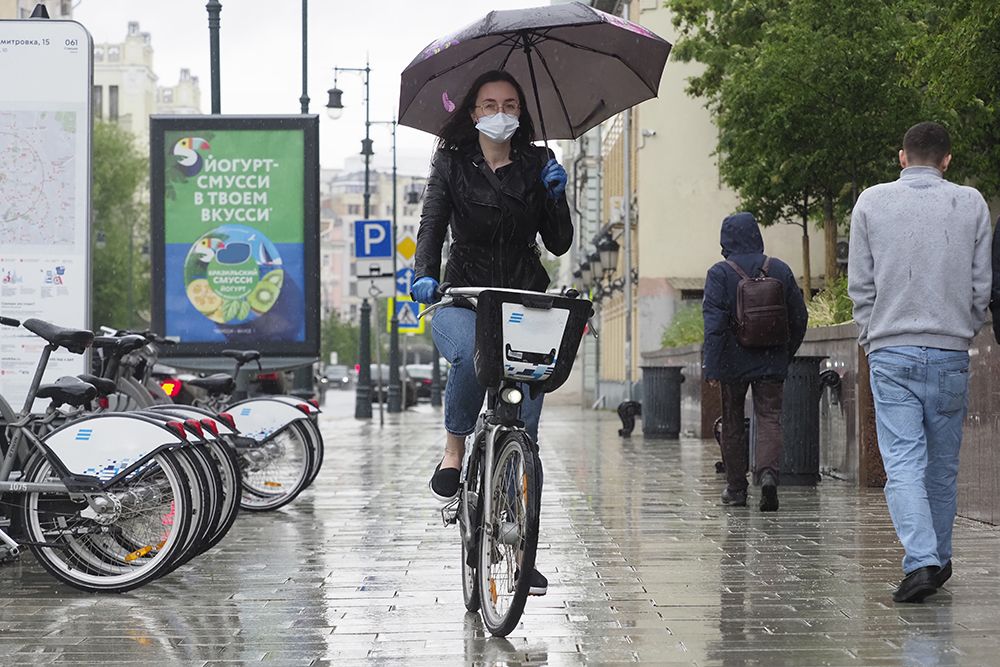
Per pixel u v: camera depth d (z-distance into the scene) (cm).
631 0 5788
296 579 1116
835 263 3469
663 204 5344
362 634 889
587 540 1330
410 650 838
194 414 1249
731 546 1283
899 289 994
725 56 3694
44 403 1422
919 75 2398
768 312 1574
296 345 2397
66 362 1439
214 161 2394
